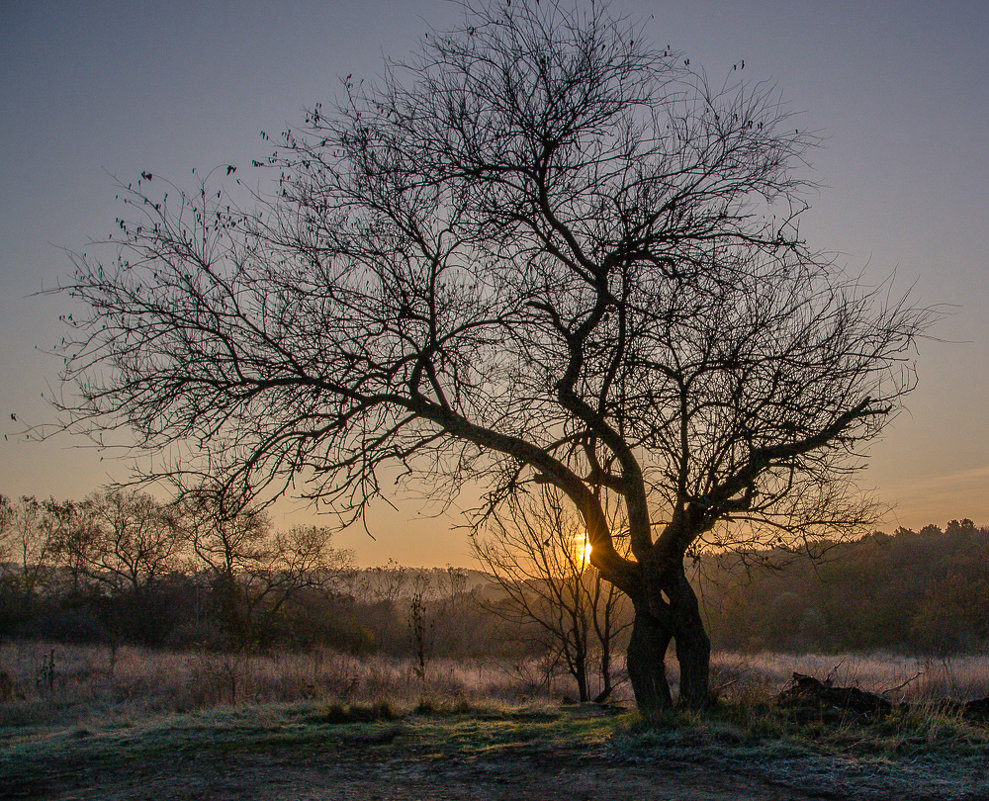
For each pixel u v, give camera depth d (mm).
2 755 7930
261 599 36031
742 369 8656
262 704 11383
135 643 37438
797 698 8805
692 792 5547
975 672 16312
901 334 8820
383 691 13484
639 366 8867
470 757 7098
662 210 9375
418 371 9047
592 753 7008
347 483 9031
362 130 9281
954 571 49906
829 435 8562
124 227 8758
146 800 5809
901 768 6008
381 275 9211
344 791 5934
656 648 9109
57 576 51844
